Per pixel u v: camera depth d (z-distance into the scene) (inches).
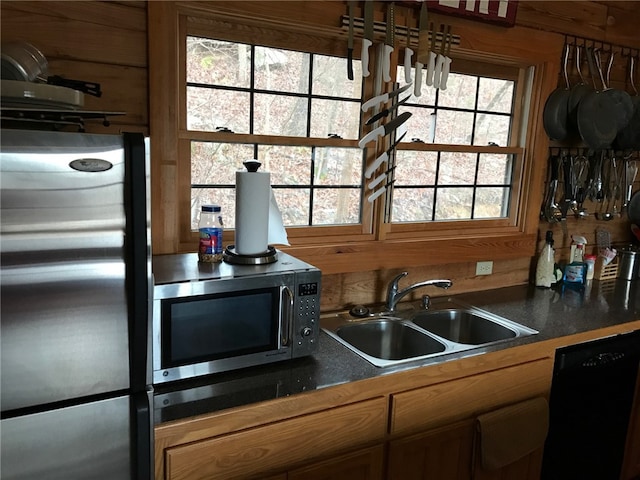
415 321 85.7
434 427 66.9
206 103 70.7
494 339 84.0
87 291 40.4
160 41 63.6
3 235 36.5
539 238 108.1
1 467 39.8
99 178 39.2
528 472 78.5
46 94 46.5
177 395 54.9
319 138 78.6
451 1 82.0
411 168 90.4
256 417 53.6
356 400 60.1
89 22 60.1
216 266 62.7
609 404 86.4
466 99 93.9
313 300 63.9
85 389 42.2
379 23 77.4
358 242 84.0
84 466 43.2
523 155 100.3
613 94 101.6
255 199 63.7
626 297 100.0
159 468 49.4
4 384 38.7
